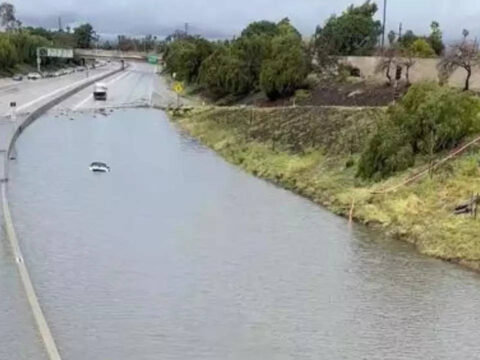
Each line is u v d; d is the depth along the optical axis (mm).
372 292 30094
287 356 24062
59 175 52562
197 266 32938
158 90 132875
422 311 28188
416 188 41906
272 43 96000
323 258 34500
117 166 57594
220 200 46469
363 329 26406
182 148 69250
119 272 31719
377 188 44094
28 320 25891
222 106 94875
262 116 74000
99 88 113812
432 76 74375
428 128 46281
